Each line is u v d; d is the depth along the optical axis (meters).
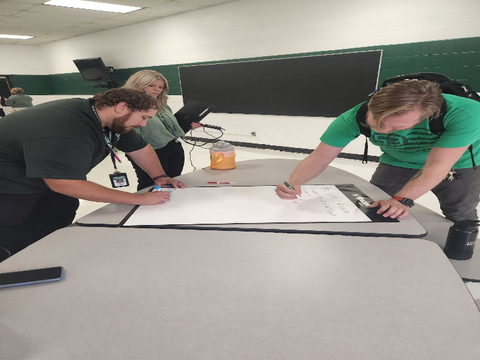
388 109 0.81
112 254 0.73
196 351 0.46
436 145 1.00
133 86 2.01
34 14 4.96
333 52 4.17
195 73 5.54
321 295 0.57
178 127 2.29
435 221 1.00
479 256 0.80
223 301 0.56
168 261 0.69
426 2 3.39
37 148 0.91
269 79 4.78
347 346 0.46
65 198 1.43
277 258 0.69
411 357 0.44
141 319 0.52
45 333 0.50
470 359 0.43
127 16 5.41
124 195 1.02
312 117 4.66
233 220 0.90
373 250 0.72
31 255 0.73
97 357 0.45
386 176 1.45
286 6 4.37
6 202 1.13
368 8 3.77
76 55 7.57
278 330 0.49
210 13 5.10
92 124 1.03
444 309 0.53
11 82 8.20
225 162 1.46
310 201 1.04
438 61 3.48
